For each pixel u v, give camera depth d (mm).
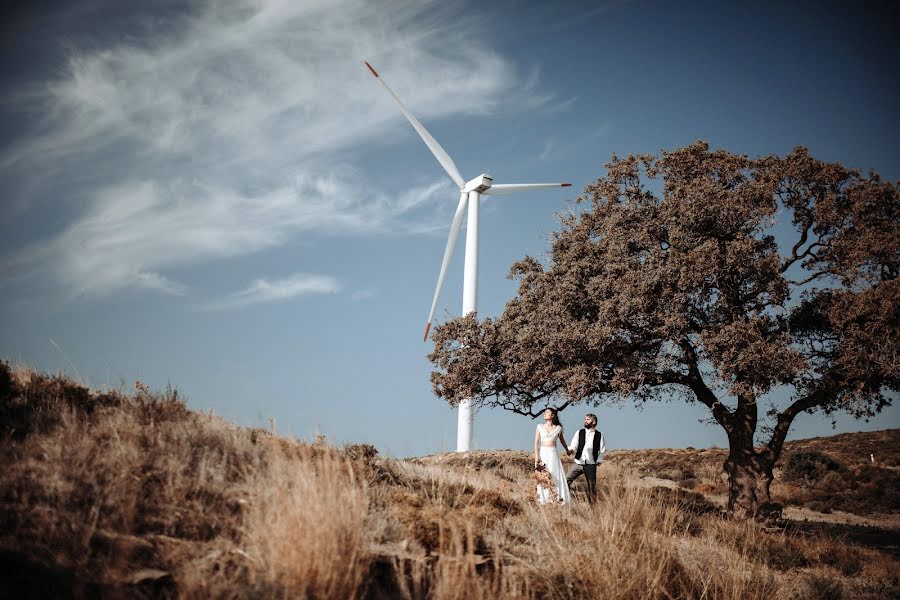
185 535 5117
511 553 6641
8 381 7195
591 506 8828
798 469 34000
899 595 10727
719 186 18375
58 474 5305
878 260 16469
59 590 4074
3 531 4516
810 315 17719
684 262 16688
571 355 17859
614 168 20859
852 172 18391
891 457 39000
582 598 6039
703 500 18562
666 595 6715
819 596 9555
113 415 7480
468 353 20938
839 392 17266
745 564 8758
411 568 5500
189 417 8219
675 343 17203
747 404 18531
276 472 6207
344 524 5301
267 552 4820
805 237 19328
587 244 19891
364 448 9188
